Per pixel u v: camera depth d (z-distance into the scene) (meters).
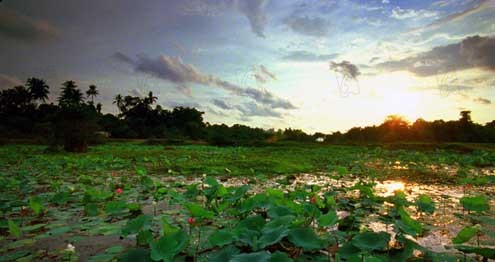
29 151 21.33
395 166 13.64
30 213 4.87
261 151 24.34
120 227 4.04
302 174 10.49
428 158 16.80
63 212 4.89
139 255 2.57
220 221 4.28
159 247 2.54
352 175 10.38
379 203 5.30
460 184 8.45
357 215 4.61
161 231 3.83
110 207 4.34
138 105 63.59
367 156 19.17
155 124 63.47
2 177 8.40
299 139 44.97
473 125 36.69
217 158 16.77
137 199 5.93
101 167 11.13
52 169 10.84
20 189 6.36
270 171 10.98
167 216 4.62
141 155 18.19
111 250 3.18
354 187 5.70
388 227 4.07
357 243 2.75
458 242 2.80
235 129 50.44
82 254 3.23
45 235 3.73
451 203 5.82
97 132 23.30
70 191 6.13
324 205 4.23
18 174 9.46
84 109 20.84
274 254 2.43
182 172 10.15
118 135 49.09
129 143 36.12
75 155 17.30
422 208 4.39
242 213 4.11
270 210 3.58
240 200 4.59
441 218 4.63
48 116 21.06
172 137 49.09
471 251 2.61
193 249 3.20
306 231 2.85
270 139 45.78
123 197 6.06
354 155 20.02
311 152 23.22
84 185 7.34
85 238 3.72
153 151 22.72
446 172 11.41
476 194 6.91
